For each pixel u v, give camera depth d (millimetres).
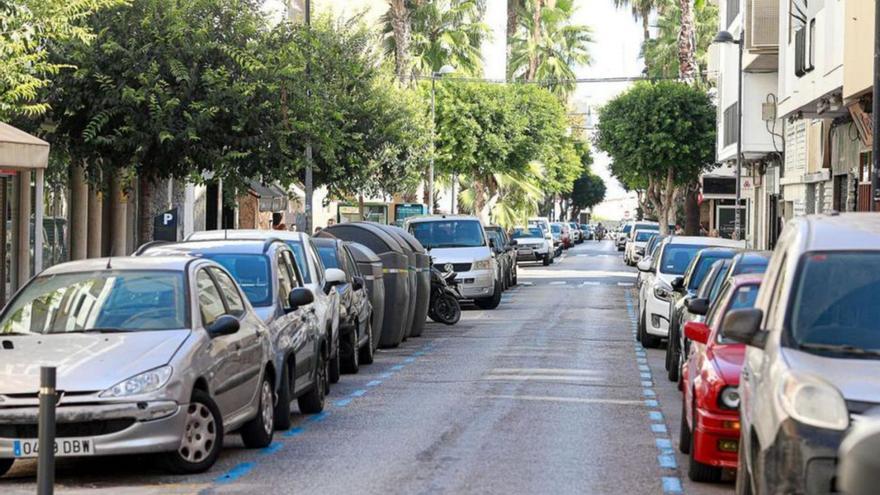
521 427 17797
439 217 45844
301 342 18109
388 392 21922
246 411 15359
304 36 32625
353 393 21812
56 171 34406
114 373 13336
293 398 17766
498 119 74938
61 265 15664
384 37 72562
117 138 29906
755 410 9742
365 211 67188
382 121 46594
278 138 30891
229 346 14828
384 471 14289
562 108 90312
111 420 13188
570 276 69812
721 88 69188
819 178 46188
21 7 20406
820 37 35969
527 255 82562
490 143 74188
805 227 10695
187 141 30328
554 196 151500
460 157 74250
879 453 4984
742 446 10586
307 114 31750
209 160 30594
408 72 67438
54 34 21578
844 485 5066
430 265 37219
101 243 40688
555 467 14625
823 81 35531
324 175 45906
